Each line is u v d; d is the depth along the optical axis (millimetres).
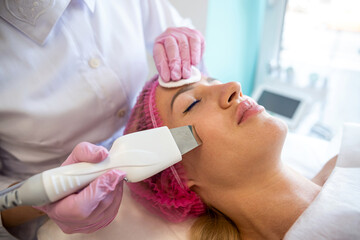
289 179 661
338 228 510
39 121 647
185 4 1069
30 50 608
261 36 1459
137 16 791
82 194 438
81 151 469
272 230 636
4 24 580
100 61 699
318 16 1263
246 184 632
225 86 635
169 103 680
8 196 408
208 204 688
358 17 1169
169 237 677
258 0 1452
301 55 1375
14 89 608
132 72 785
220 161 604
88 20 665
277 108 1396
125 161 477
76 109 684
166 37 770
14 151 700
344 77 1282
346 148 739
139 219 714
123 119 815
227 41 1306
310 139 1052
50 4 580
